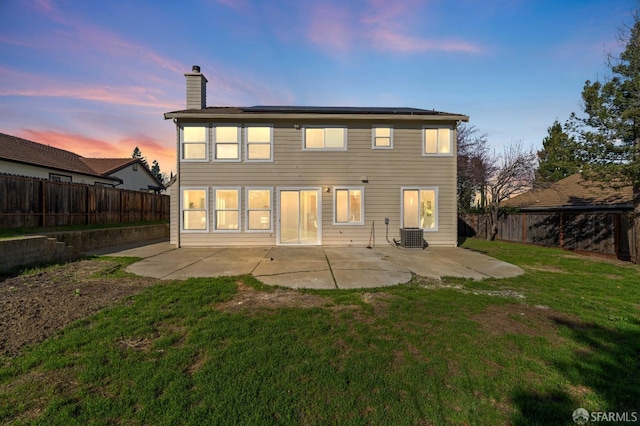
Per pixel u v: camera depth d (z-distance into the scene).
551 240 11.33
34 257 6.71
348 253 9.12
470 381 2.48
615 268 7.37
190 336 3.23
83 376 2.45
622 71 7.83
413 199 10.87
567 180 15.89
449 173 10.88
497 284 5.68
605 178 8.27
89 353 2.85
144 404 2.13
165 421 1.96
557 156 9.30
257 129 10.73
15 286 5.10
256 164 10.68
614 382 2.50
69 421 1.96
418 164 10.86
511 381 2.50
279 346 3.01
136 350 2.92
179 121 10.60
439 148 10.91
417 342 3.16
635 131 7.79
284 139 10.72
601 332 3.47
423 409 2.13
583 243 10.01
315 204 10.78
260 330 3.40
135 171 23.14
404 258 8.25
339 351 2.95
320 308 4.20
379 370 2.62
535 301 4.61
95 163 21.39
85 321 3.60
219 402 2.16
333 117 10.48
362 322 3.70
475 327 3.56
